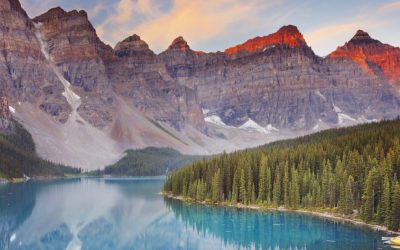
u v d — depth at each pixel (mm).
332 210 171625
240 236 147625
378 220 148625
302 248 129625
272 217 170500
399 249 120938
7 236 155125
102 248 141750
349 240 132750
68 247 142625
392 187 145250
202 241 144375
